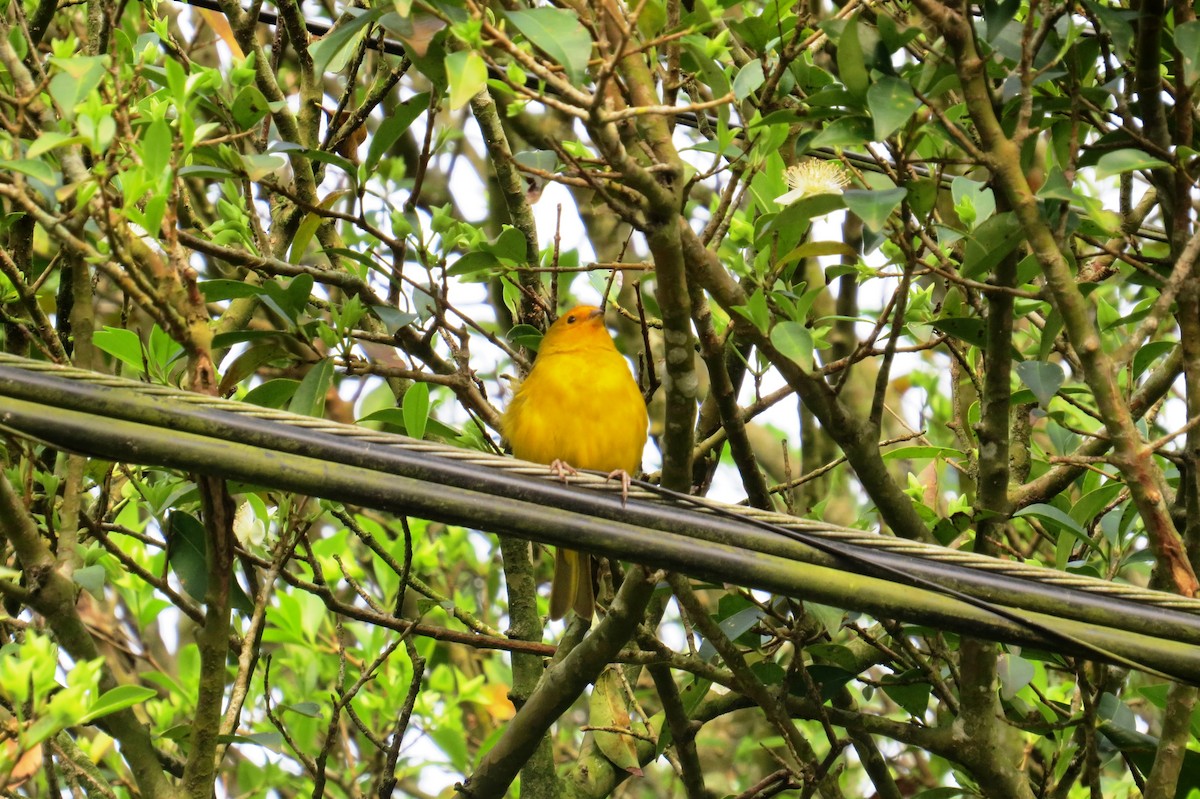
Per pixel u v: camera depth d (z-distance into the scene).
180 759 11.61
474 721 17.44
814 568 8.01
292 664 14.46
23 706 8.61
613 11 7.20
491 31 6.71
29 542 8.58
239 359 10.22
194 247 10.04
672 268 7.77
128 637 15.73
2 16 11.04
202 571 10.10
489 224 15.55
